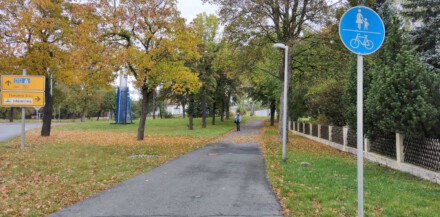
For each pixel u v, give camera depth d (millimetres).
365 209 5855
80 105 68062
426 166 9281
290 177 8766
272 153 14422
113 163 11312
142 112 21266
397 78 9375
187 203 6438
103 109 80312
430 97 9133
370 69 13375
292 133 31500
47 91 23047
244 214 5730
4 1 17750
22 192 7176
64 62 19484
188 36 19016
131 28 18078
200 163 11656
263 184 8156
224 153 14609
